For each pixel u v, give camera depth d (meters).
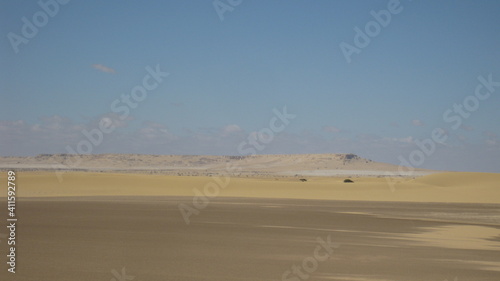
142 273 13.89
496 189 76.12
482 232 25.84
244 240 21.09
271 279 13.54
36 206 39.19
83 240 20.00
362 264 15.91
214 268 14.80
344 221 30.61
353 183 84.94
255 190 76.69
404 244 20.80
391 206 47.19
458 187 81.19
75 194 64.75
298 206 44.84
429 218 34.41
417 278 13.97
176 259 16.19
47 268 14.15
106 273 13.74
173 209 38.06
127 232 23.06
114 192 69.31
